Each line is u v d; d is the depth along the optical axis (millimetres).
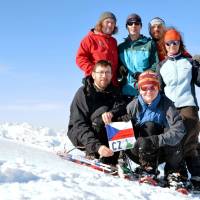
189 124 4703
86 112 4773
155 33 6027
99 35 6129
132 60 6000
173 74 4926
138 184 3688
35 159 3760
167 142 4199
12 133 9672
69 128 4902
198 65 5004
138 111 4445
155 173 4387
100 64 4777
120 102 4844
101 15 6133
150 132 4383
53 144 8500
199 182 4484
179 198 3357
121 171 4219
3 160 3143
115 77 6098
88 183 3043
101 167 4352
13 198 2301
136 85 5707
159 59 5965
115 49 6172
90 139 4570
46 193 2490
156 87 4332
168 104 4379
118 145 4371
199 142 5062
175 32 5012
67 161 4344
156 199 3105
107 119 4500
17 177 2766
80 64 6102
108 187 3098
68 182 2920
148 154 4277
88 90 4809
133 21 5945
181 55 5074
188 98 4848
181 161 4367
